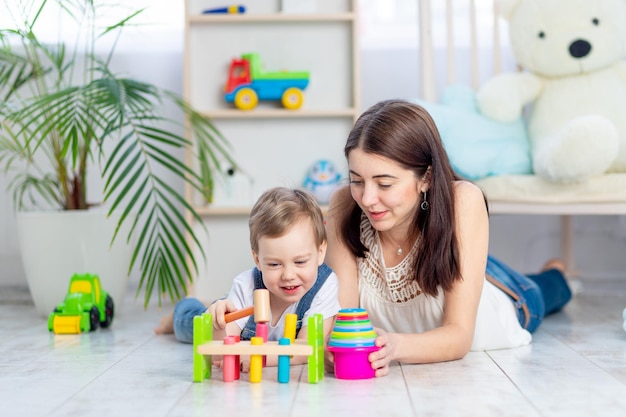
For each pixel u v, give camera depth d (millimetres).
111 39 2830
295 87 2596
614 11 2363
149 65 2861
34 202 2689
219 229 2695
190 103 2658
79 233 2213
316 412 1154
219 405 1205
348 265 1616
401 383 1342
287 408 1179
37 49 2777
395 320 1622
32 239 2219
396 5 2869
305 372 1446
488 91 2418
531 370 1452
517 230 2877
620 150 2250
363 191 1424
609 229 2855
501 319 1675
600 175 2170
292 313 1474
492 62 2838
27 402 1244
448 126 2326
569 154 2098
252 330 1501
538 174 2223
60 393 1304
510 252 2885
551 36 2393
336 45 2672
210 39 2672
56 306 2109
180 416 1146
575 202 2188
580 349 1679
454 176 1598
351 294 1606
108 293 2240
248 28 2670
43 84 2387
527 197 2219
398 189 1403
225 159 2674
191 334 1777
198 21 2629
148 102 2162
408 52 2859
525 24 2439
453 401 1219
